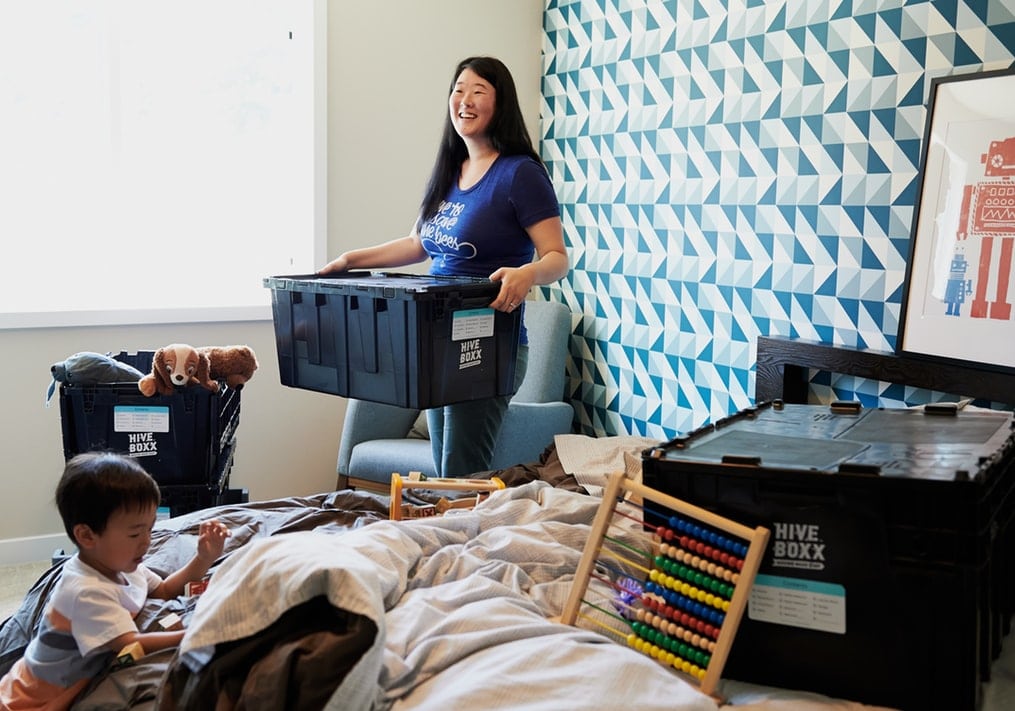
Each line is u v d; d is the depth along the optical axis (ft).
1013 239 8.02
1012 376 7.96
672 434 12.25
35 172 12.16
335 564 5.01
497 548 6.80
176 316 12.44
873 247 9.43
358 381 8.35
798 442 6.06
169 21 12.62
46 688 6.24
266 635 5.06
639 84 12.40
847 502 5.26
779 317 10.53
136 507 6.35
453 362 8.13
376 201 13.53
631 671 5.05
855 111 9.51
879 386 9.39
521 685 4.92
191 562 7.03
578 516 7.54
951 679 5.15
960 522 5.06
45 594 7.19
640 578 6.79
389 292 7.82
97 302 12.52
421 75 13.58
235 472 13.16
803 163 10.11
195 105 12.93
